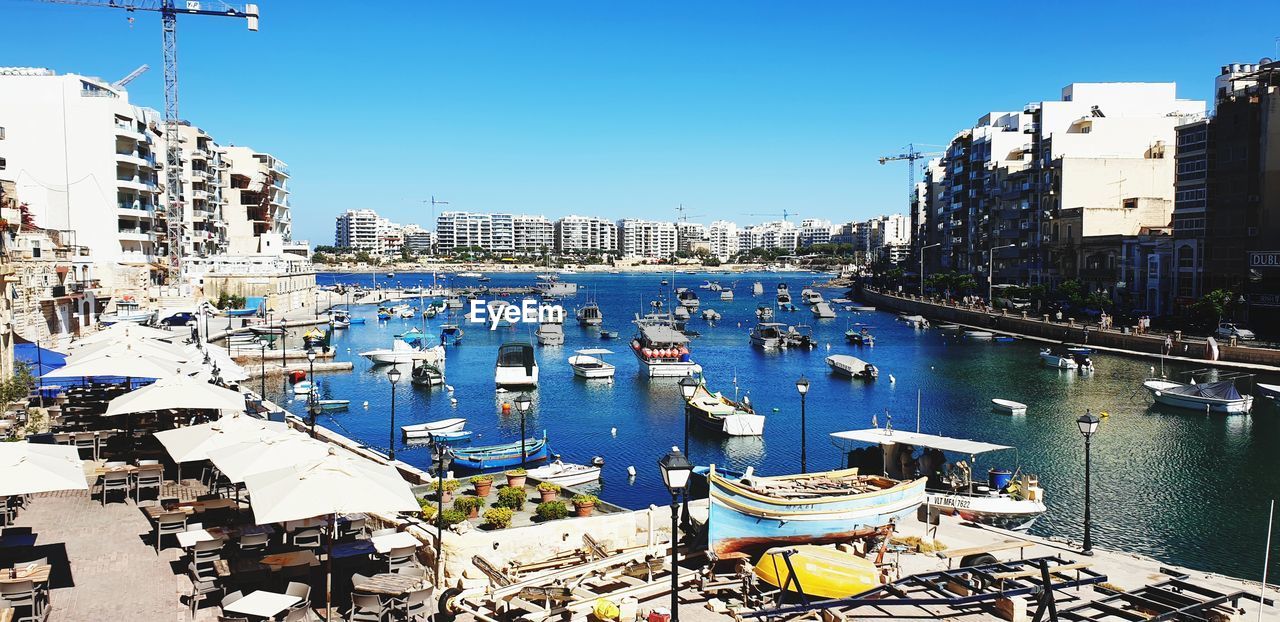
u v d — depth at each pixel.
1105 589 24.59
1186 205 116.44
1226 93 115.00
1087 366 94.50
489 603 22.89
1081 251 141.88
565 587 23.84
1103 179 148.12
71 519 26.25
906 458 43.88
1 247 55.88
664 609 23.56
